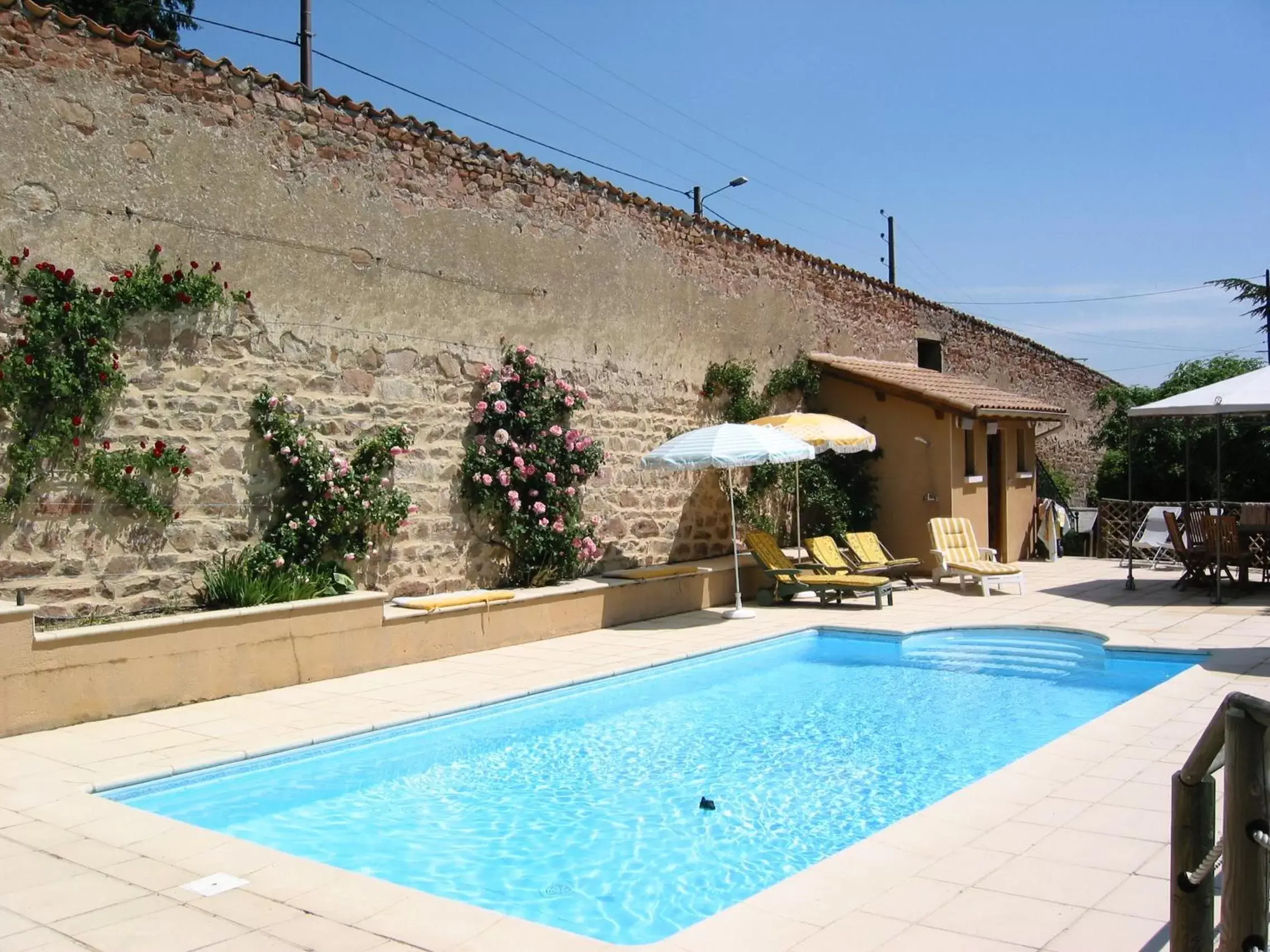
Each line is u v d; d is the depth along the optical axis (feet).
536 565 36.14
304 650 26.91
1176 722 21.54
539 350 37.09
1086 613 36.86
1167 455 68.18
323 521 29.04
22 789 17.90
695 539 44.60
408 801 19.75
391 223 31.83
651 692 28.89
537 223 37.14
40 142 23.59
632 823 18.48
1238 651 28.86
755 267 49.26
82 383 24.03
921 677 30.63
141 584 25.35
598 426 39.68
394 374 31.76
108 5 57.62
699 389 45.16
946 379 57.31
